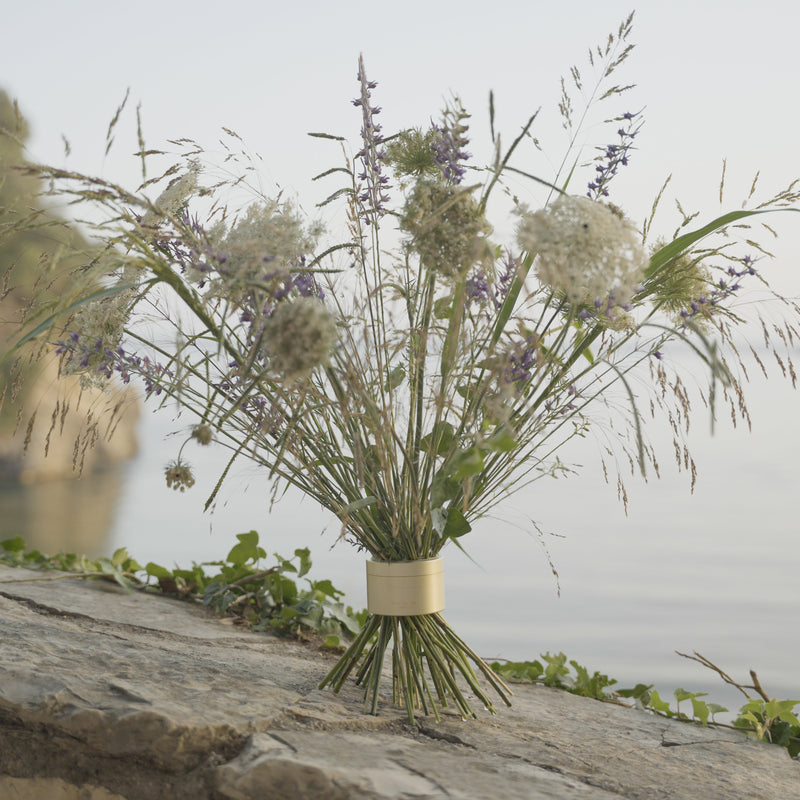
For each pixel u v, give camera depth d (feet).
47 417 36.04
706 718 6.63
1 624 6.45
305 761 4.41
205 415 5.28
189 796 4.56
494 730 5.51
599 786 4.70
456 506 5.57
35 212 4.48
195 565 9.26
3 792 4.72
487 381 4.98
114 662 5.67
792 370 4.80
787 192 4.98
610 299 4.77
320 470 5.57
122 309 5.16
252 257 4.63
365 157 5.24
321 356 4.43
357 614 8.63
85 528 23.24
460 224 4.77
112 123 4.26
